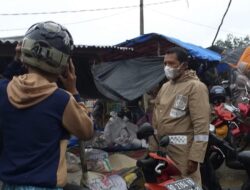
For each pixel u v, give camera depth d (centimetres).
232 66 1061
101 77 842
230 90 899
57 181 241
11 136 247
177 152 465
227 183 712
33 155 243
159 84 928
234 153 571
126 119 725
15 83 251
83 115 256
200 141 452
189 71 474
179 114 466
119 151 648
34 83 248
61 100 249
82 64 676
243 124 708
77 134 257
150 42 1061
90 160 560
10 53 583
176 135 467
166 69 471
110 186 527
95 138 638
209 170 572
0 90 256
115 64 877
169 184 387
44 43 252
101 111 831
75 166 532
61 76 268
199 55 1059
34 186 238
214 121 674
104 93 686
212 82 1147
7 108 249
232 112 682
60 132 251
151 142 493
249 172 388
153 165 403
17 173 241
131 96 817
